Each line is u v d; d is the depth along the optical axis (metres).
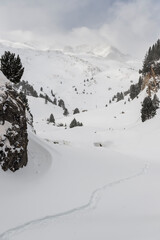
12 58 31.47
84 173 22.86
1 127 16.98
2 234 10.90
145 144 58.56
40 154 22.08
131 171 28.23
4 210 12.93
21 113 19.45
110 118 111.38
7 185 15.32
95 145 66.00
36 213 13.45
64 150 29.98
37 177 18.39
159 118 75.62
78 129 82.31
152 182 24.25
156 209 15.81
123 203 16.89
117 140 67.06
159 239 9.51
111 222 12.49
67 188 18.23
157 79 111.50
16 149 17.33
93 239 10.16
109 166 28.17
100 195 18.28
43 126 114.31
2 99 17.97
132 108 113.25
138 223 11.99
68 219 13.28
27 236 10.81
